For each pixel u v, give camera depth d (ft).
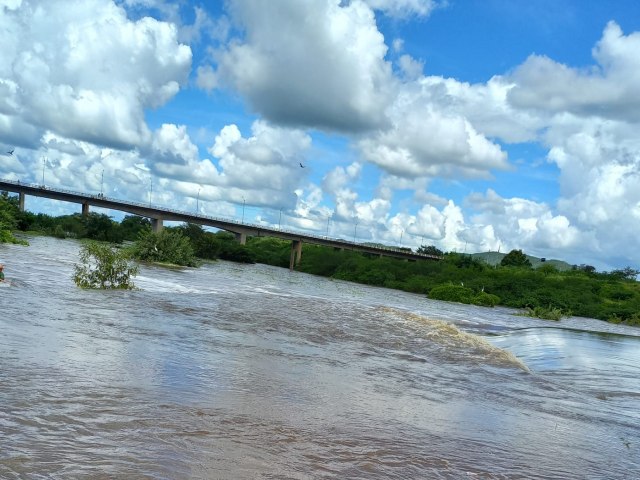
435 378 38.75
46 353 27.09
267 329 52.60
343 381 32.17
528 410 31.73
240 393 24.81
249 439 18.15
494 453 21.11
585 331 123.54
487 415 28.45
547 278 280.31
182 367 28.73
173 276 118.52
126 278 73.61
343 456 17.92
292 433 19.65
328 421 22.22
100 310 48.37
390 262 345.51
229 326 50.65
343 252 393.09
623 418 33.27
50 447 14.84
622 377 51.24
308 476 15.51
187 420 19.20
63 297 54.03
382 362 42.96
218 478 14.26
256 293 101.35
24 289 55.67
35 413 17.56
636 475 21.01
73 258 125.18
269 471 15.38
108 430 16.94
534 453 22.02
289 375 31.30
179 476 14.01
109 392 21.40
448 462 18.98
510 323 127.24
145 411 19.53
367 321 73.26
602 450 24.30
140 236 175.42
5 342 28.27
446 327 76.48
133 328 40.78
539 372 51.21
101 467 13.92
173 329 43.42
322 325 62.18
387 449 19.42
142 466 14.35
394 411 26.07
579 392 41.57
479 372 44.75
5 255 105.29
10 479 12.44
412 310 125.80
